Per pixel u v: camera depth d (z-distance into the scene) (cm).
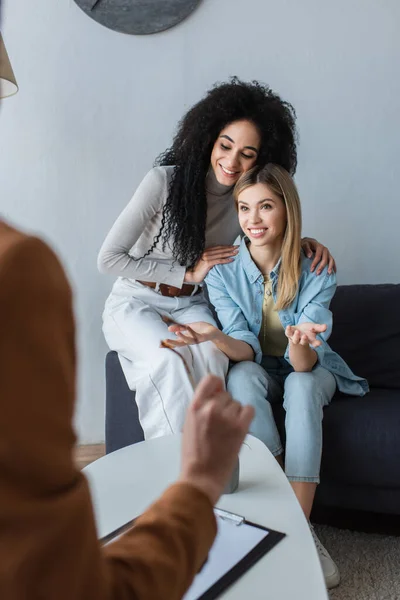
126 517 107
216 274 199
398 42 231
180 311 203
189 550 47
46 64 222
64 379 35
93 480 121
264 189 179
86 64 224
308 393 166
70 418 36
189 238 193
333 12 229
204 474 51
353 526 183
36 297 33
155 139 231
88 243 234
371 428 168
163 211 194
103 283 237
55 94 224
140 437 189
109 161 230
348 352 209
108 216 233
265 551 94
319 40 230
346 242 243
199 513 48
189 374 175
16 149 226
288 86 233
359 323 211
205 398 54
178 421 173
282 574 89
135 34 224
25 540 33
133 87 227
